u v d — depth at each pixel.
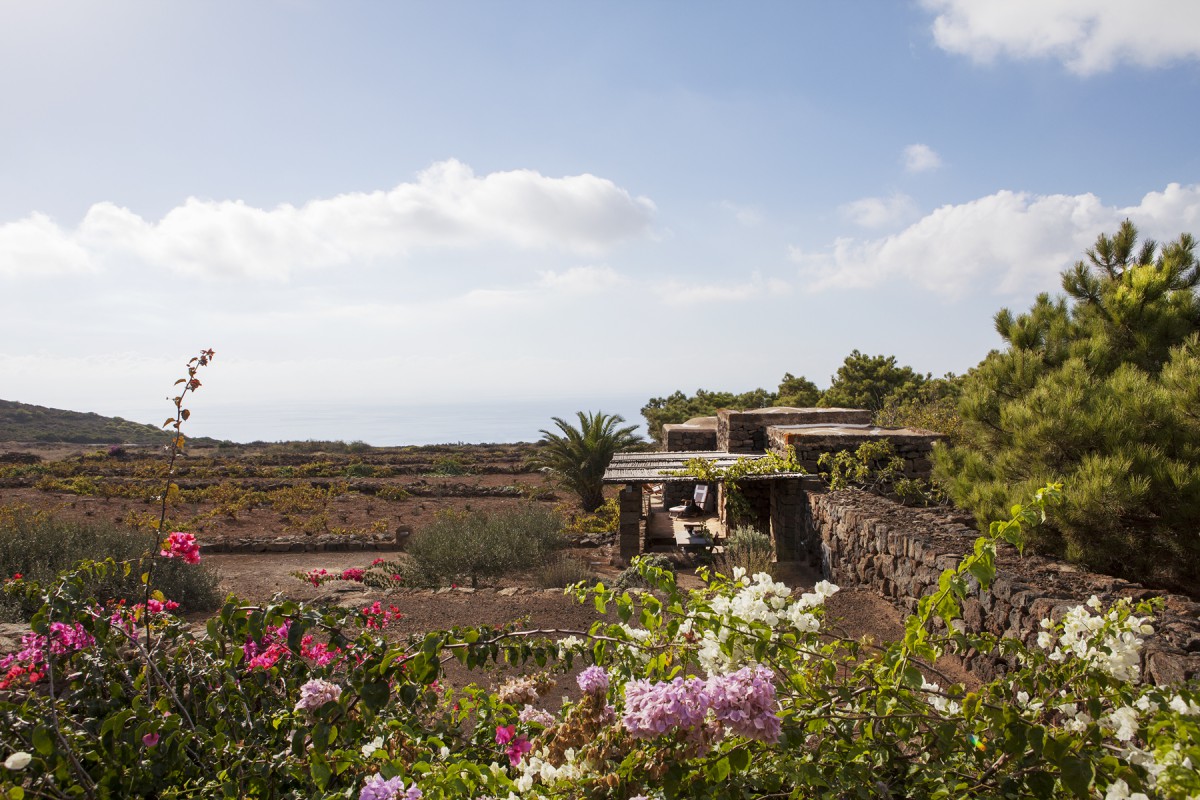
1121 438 6.49
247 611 2.52
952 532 7.78
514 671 5.50
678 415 34.84
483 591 9.24
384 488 23.78
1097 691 2.17
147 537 12.41
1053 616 4.84
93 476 27.39
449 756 2.50
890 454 13.32
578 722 2.33
